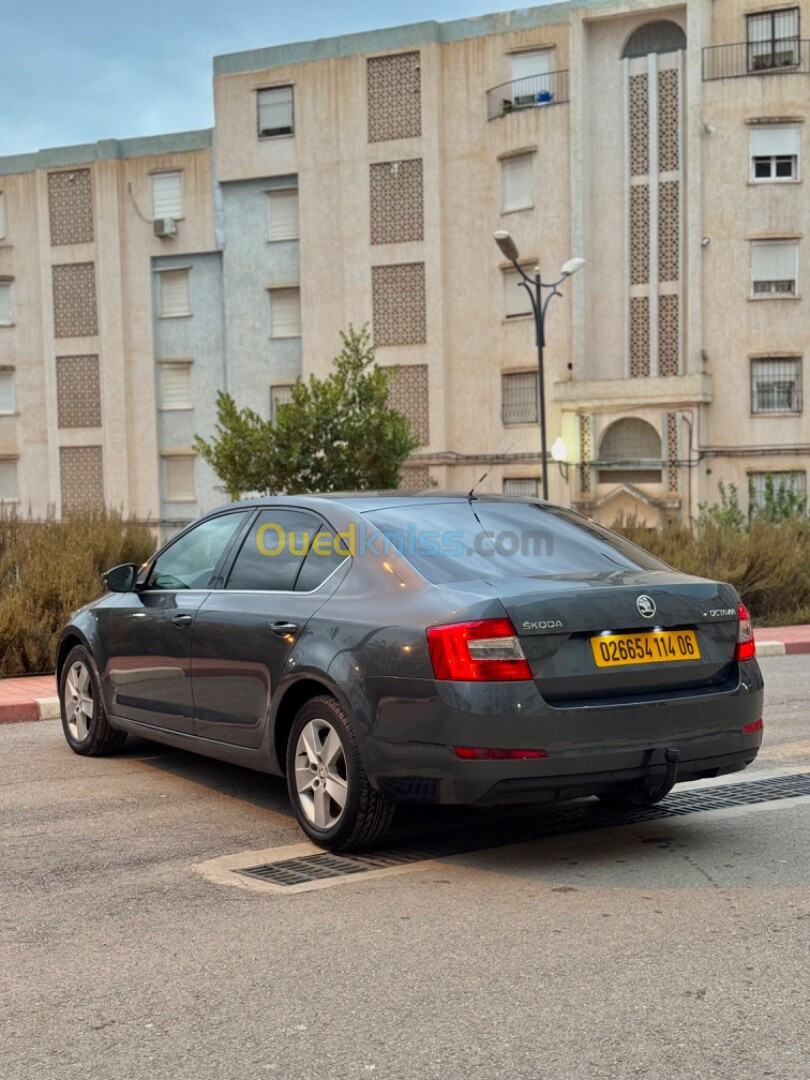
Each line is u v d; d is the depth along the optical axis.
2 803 6.25
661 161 35.72
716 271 35.03
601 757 4.71
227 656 5.82
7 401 45.31
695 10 34.69
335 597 5.30
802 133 34.66
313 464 29.52
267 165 40.97
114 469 43.34
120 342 43.12
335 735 5.13
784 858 5.04
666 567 5.62
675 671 4.98
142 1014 3.51
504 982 3.68
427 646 4.71
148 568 6.86
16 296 45.06
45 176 44.12
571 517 6.01
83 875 4.96
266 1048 3.26
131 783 6.69
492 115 37.88
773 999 3.51
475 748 4.59
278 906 4.50
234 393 41.88
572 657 4.74
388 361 39.28
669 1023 3.36
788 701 9.84
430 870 4.96
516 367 37.38
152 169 42.84
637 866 4.97
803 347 34.81
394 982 3.71
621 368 36.25
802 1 34.66
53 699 9.34
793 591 17.75
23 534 13.48
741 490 35.06
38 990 3.71
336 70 39.78
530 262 36.91
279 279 41.31
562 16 36.94
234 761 5.90
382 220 39.28
